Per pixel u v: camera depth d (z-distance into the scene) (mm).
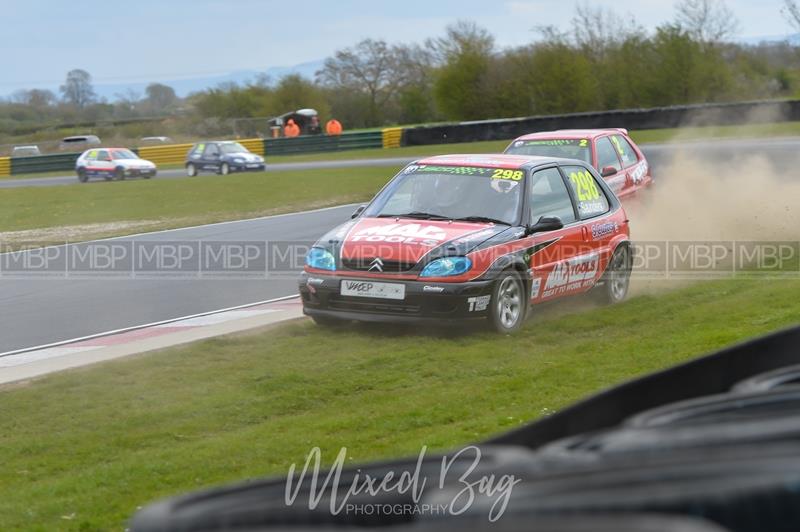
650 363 12758
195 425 10859
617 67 92562
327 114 128000
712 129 66062
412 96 124312
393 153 73750
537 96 95188
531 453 2877
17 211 43438
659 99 91375
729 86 89875
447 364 13328
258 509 2562
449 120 100688
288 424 10750
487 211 15859
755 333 14047
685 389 3816
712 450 2082
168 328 16625
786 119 65688
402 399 11625
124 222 36688
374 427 10430
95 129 127812
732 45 93125
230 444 9836
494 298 14789
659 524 1752
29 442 10281
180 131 124812
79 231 34000
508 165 16500
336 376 12719
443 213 15992
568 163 17422
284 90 127688
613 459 2162
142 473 9008
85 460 9789
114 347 14805
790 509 1870
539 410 10633
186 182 55594
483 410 10977
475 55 98188
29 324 17500
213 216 36531
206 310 18453
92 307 19094
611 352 13625
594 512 1893
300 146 83188
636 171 26141
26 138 130375
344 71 127688
